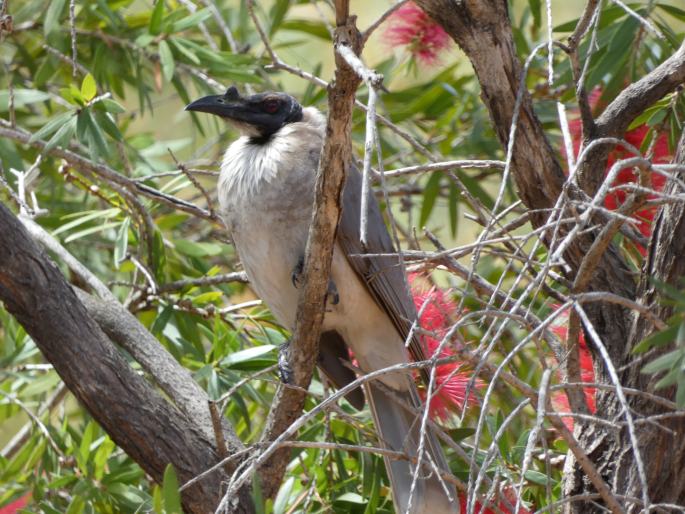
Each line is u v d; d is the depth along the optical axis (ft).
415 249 25.00
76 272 24.77
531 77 32.07
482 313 14.78
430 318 22.71
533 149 19.70
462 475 22.39
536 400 15.70
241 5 33.78
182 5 31.22
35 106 36.14
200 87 31.78
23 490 23.72
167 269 29.32
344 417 21.02
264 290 23.77
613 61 24.13
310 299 19.56
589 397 21.20
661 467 17.62
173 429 20.68
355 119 31.68
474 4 19.03
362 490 23.34
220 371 24.21
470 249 18.69
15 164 29.43
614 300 14.90
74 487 22.71
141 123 41.96
